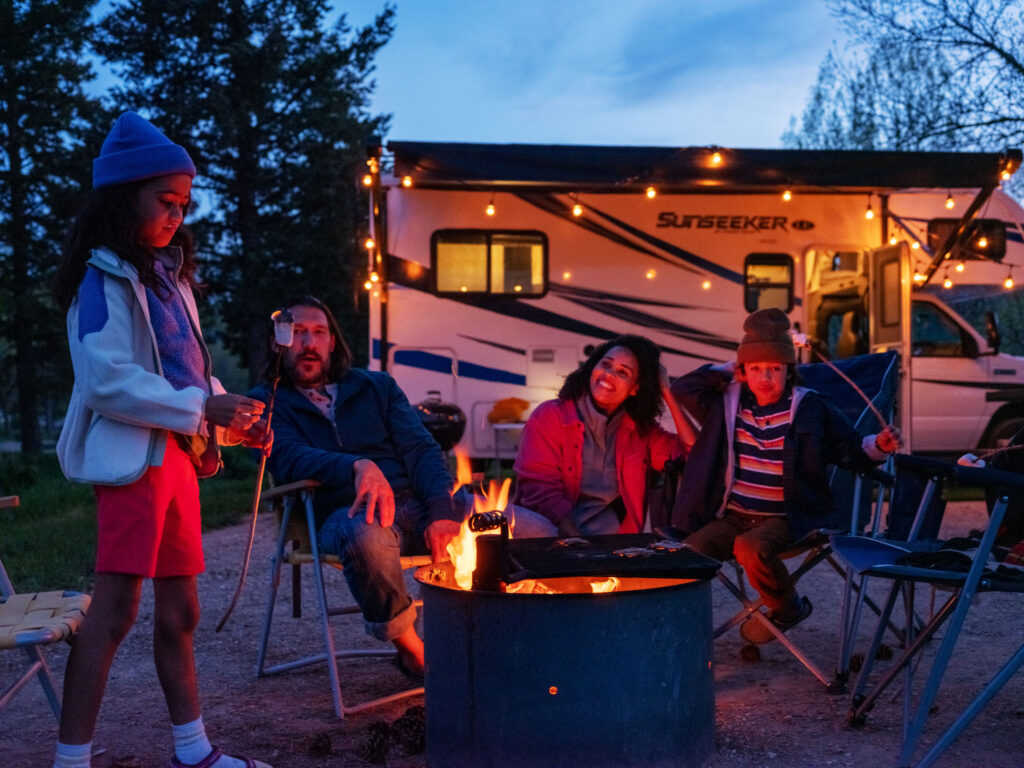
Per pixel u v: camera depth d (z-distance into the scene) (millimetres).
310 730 3027
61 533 7105
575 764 2420
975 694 3285
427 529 3242
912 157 8188
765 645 4035
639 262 9500
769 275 9602
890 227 9695
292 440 3367
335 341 3613
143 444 2312
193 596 2537
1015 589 2539
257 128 24312
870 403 3375
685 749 2525
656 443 3812
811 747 2805
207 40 24266
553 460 3750
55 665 3828
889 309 9188
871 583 5246
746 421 3598
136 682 3592
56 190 23594
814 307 10750
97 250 2340
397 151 7852
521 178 7949
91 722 2342
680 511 3617
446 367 9367
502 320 9414
